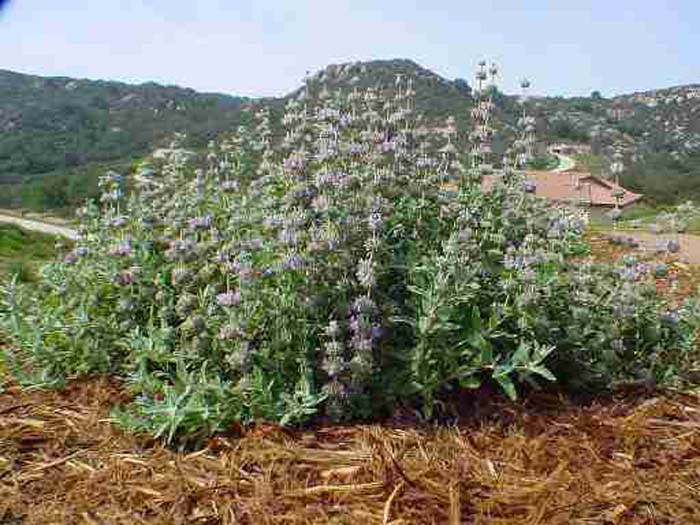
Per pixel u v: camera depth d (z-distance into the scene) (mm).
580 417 3773
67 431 3570
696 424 3738
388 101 5008
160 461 3260
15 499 2969
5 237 15570
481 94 5180
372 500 2924
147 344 3846
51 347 4238
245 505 2898
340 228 3992
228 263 3982
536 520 2791
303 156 4277
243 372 3561
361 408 3658
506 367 3672
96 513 2873
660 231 5820
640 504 2955
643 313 4402
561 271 4477
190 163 6012
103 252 4785
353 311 3811
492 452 3371
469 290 3848
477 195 4828
